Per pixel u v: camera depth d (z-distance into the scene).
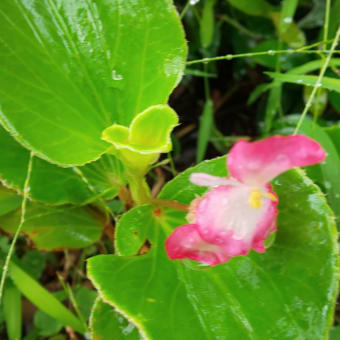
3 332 0.25
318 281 0.16
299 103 0.29
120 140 0.16
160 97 0.17
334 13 0.26
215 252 0.15
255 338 0.16
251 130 0.32
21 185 0.19
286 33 0.27
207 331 0.16
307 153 0.13
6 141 0.19
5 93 0.16
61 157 0.17
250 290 0.17
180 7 0.30
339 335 0.22
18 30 0.17
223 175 0.18
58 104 0.17
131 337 0.17
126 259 0.17
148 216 0.18
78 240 0.21
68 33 0.17
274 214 0.15
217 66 0.32
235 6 0.27
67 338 0.25
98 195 0.20
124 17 0.17
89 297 0.24
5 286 0.22
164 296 0.16
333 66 0.23
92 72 0.18
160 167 0.30
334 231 0.16
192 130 0.32
